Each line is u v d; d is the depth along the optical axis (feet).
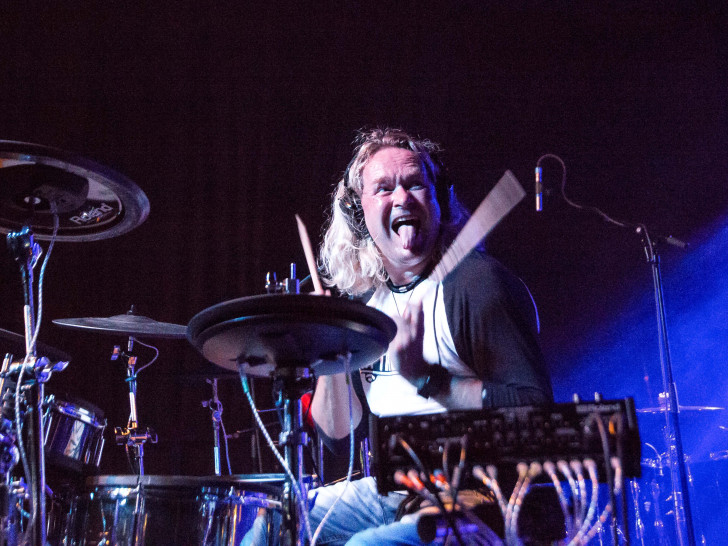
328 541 6.59
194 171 18.42
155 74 18.53
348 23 19.29
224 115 18.74
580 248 19.06
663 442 13.39
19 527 6.29
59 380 16.78
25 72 17.87
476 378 6.22
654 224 18.99
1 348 8.82
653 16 19.58
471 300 6.13
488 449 4.24
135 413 12.95
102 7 18.40
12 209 6.92
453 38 19.45
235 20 18.98
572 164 19.21
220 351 5.14
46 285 17.16
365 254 7.20
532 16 19.58
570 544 4.09
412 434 4.31
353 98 19.12
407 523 5.15
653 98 19.42
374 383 6.59
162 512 7.76
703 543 12.99
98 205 7.20
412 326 6.42
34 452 5.75
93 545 7.80
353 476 8.29
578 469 4.12
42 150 5.94
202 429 16.61
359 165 7.19
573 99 19.40
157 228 18.04
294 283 5.33
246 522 8.07
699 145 19.21
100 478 7.93
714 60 19.44
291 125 18.90
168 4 18.74
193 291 17.81
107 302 17.46
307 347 4.98
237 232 18.26
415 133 19.04
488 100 19.31
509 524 4.24
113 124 18.17
